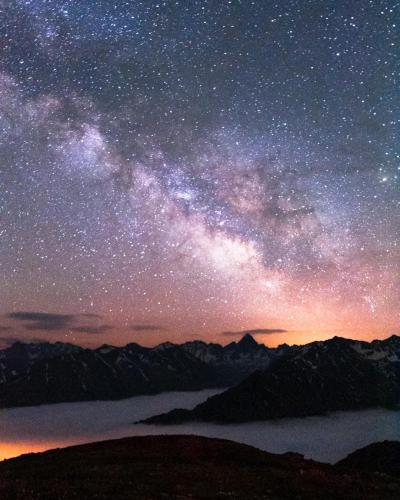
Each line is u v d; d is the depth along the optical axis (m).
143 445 50.75
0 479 34.31
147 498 28.64
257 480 36.22
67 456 46.75
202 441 51.50
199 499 30.03
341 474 41.84
